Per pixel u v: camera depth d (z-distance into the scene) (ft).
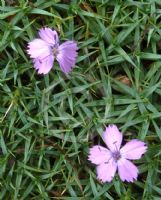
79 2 0.32
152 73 0.32
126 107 0.32
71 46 0.31
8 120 0.32
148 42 0.31
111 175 0.31
